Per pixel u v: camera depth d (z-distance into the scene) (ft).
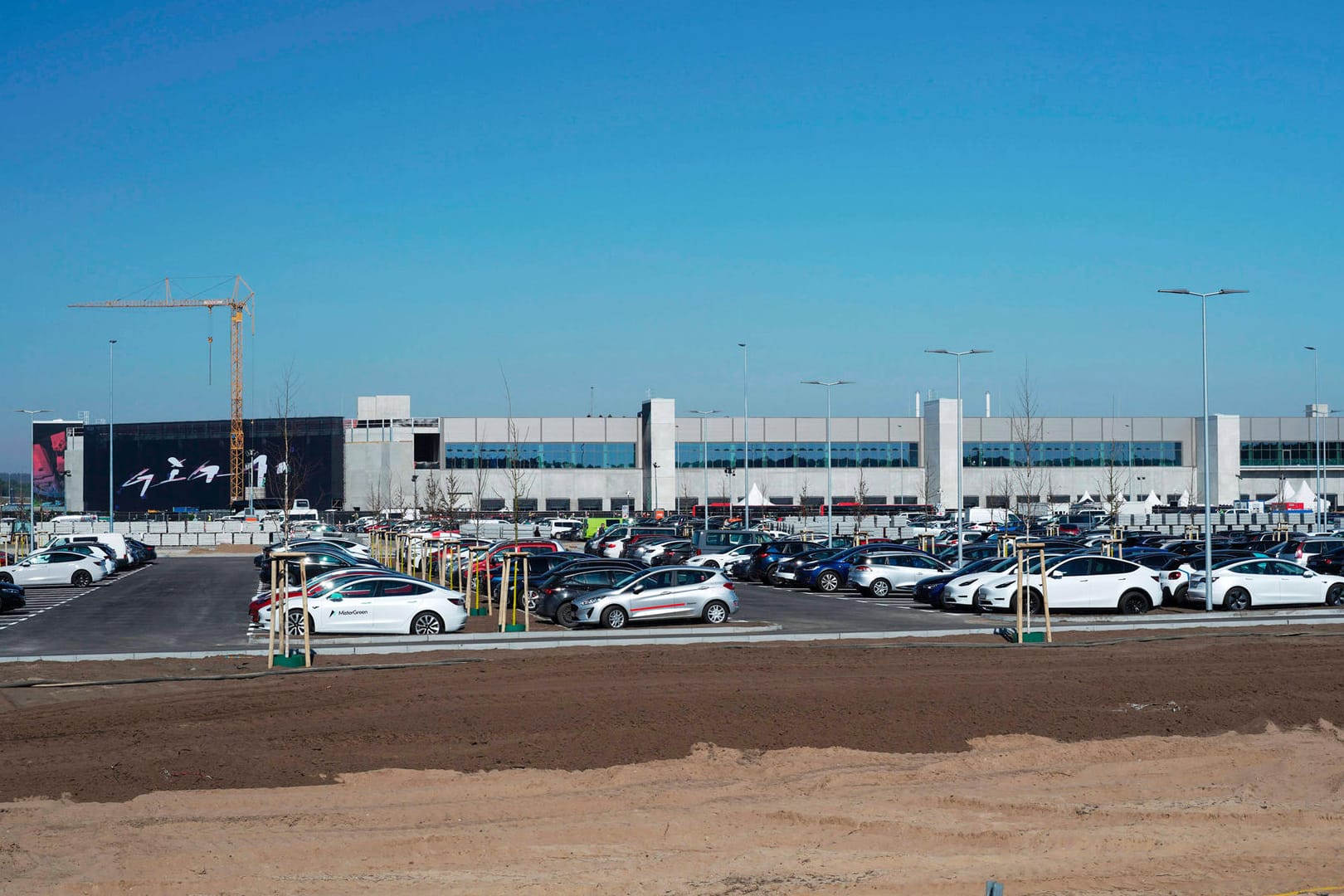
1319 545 155.12
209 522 259.19
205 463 344.28
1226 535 217.15
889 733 55.26
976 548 154.51
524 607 102.32
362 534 259.80
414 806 44.42
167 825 41.91
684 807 44.68
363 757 50.67
